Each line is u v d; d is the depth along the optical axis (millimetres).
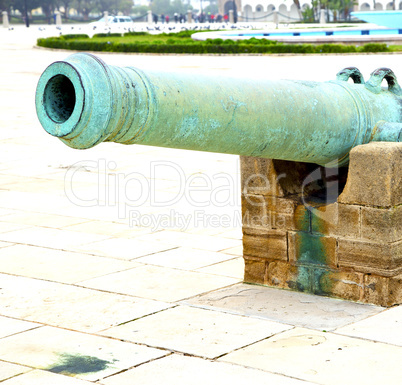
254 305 5492
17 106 17391
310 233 5664
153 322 5164
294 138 5020
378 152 5227
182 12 161125
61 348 4730
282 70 22453
